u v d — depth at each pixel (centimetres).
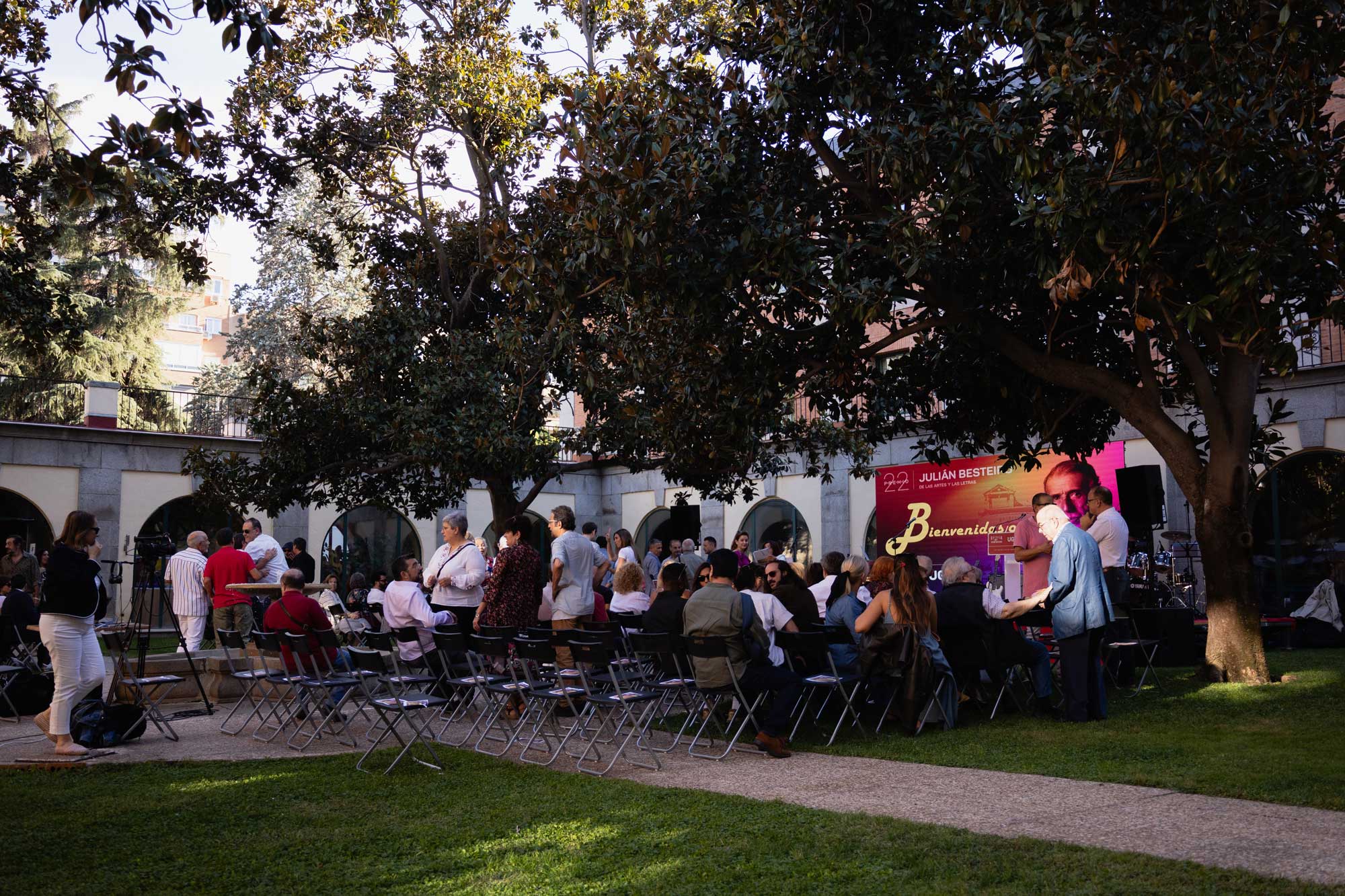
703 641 782
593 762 778
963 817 561
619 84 1157
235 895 467
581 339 1697
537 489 1825
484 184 1827
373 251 1916
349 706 1114
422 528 2712
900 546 1841
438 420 1655
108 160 689
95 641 834
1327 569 1650
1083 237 827
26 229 1481
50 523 2220
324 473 1791
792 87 976
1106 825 530
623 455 1730
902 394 1270
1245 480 1054
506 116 1678
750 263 983
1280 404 1159
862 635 873
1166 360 1234
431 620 1017
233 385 3709
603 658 755
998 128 844
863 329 1057
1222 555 1063
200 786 700
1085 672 878
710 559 820
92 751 843
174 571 1254
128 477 2316
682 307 1038
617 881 466
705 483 1742
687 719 867
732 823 557
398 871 497
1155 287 866
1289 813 546
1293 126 835
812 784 664
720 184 975
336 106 1777
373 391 1761
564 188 1220
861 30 986
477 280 1877
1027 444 1691
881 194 1054
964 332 1083
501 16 1709
